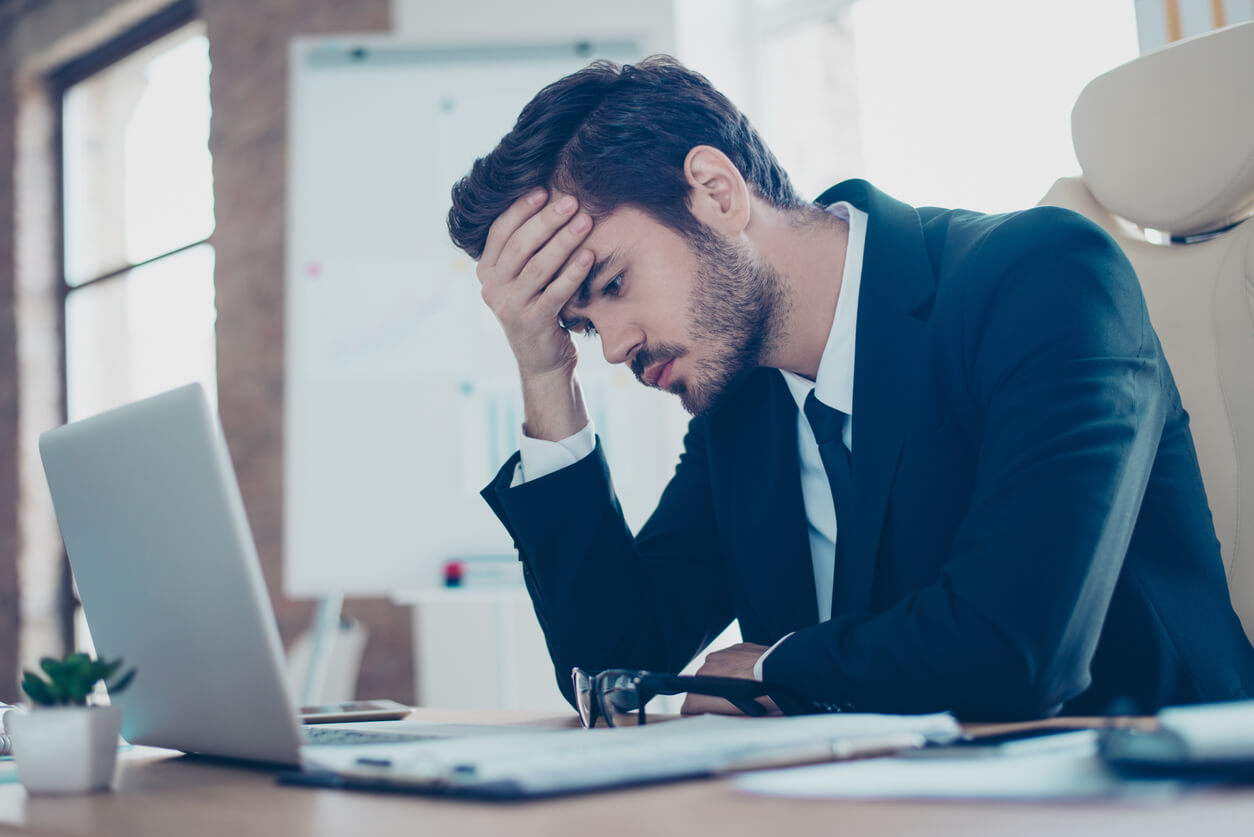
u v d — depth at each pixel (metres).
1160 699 0.93
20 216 4.90
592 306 1.08
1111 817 0.38
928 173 2.79
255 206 3.87
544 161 1.06
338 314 2.82
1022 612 0.77
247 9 3.98
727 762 0.52
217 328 3.93
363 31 3.66
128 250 4.62
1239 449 1.12
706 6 3.11
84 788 0.60
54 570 4.83
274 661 0.61
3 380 4.93
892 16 2.89
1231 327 1.14
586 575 1.12
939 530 0.98
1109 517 0.81
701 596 1.25
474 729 0.81
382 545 2.74
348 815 0.47
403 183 2.84
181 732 0.72
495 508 1.17
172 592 0.68
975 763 0.48
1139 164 1.22
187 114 4.40
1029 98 2.59
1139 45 2.22
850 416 1.08
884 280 1.05
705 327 1.07
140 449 0.68
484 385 2.75
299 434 2.79
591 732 0.65
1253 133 1.15
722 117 1.09
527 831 0.41
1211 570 1.00
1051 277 0.94
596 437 1.17
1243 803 0.39
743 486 1.19
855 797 0.44
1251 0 2.07
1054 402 0.87
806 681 0.83
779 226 1.10
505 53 2.87
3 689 4.73
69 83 4.98
